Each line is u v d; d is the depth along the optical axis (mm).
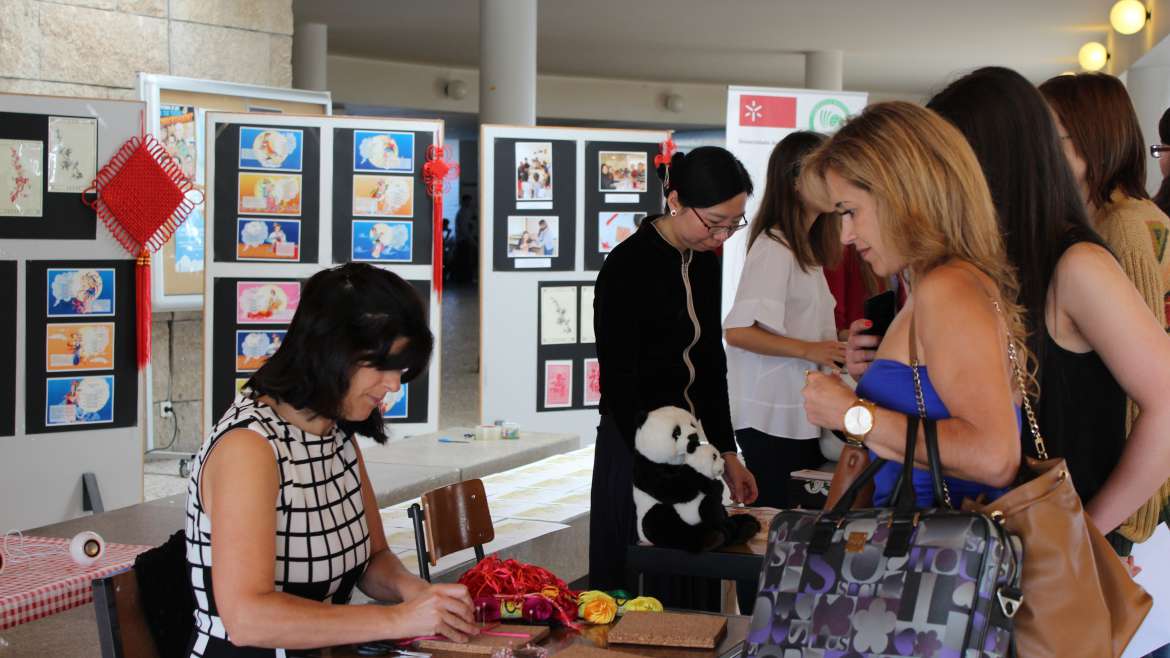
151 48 6641
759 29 12914
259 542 1910
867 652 1519
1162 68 10359
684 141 22125
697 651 2035
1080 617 1568
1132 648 2188
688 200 2906
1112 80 2207
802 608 1588
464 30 13273
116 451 5324
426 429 6305
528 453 5066
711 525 2709
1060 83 2217
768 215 3656
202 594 1990
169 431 7105
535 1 9438
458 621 2039
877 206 1697
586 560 4332
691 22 12508
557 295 6887
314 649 2023
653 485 2727
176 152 6668
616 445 2984
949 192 1664
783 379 3658
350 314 1960
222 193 5930
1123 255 2133
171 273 6738
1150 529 2086
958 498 1699
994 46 13883
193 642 2018
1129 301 1774
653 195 6996
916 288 1693
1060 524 1574
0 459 5078
